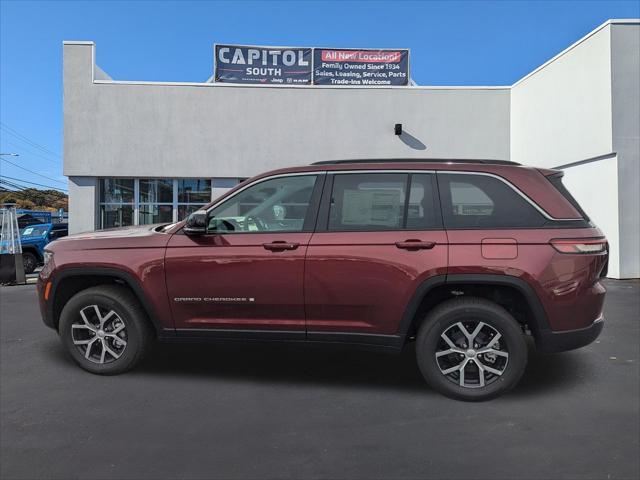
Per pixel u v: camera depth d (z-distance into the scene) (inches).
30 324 277.1
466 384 159.8
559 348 154.3
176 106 593.6
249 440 134.1
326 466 120.6
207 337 172.6
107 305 178.5
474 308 155.5
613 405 157.6
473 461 123.0
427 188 164.6
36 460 123.0
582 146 474.9
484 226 158.1
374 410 154.0
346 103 598.9
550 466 120.5
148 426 142.5
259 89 596.4
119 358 180.4
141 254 173.9
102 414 150.5
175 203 605.3
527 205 158.6
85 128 587.8
